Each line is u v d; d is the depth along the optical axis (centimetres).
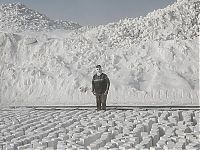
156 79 1781
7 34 2611
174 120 866
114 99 1670
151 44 2177
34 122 982
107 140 713
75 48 2406
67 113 1150
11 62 2375
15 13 4125
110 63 2058
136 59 2033
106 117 1007
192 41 2108
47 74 2012
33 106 1588
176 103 1491
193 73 1850
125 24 2716
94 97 1731
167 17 2527
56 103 1722
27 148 667
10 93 1948
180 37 2214
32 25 3688
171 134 699
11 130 883
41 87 1920
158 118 909
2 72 2169
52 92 1859
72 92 1803
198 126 773
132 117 963
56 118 1041
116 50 2244
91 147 638
